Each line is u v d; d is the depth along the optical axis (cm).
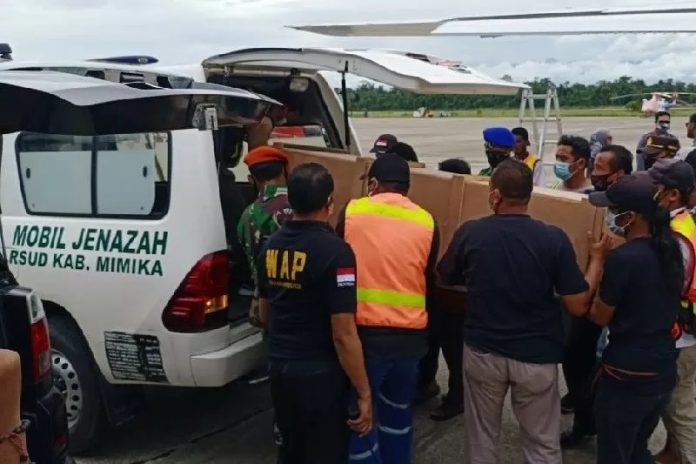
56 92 302
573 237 386
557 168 570
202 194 403
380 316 361
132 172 414
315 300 330
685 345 374
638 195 332
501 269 348
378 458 376
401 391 378
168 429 491
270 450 463
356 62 464
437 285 415
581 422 459
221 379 410
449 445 473
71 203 432
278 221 403
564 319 444
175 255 403
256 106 438
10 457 232
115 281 415
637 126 3008
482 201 405
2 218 446
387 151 539
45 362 306
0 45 501
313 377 333
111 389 438
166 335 407
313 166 340
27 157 440
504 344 351
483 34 432
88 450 455
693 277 365
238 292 462
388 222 366
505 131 555
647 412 345
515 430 491
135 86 353
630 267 332
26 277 438
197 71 504
